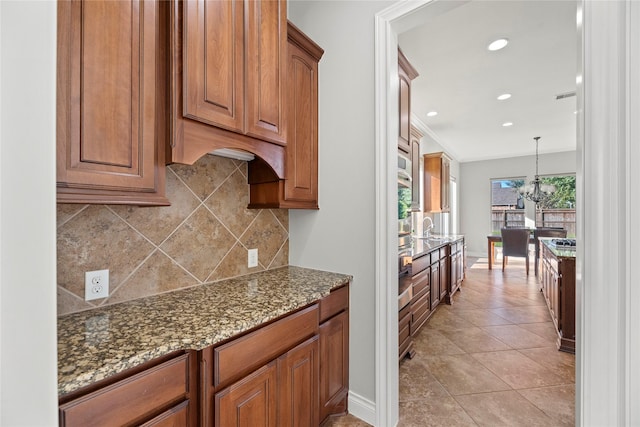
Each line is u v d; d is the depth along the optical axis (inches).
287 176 63.1
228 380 38.0
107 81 34.1
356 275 66.5
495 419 66.8
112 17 34.6
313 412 52.7
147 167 38.2
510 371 87.1
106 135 33.9
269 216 73.7
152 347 31.9
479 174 307.4
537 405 71.5
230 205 64.0
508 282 196.2
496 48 100.8
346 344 66.6
